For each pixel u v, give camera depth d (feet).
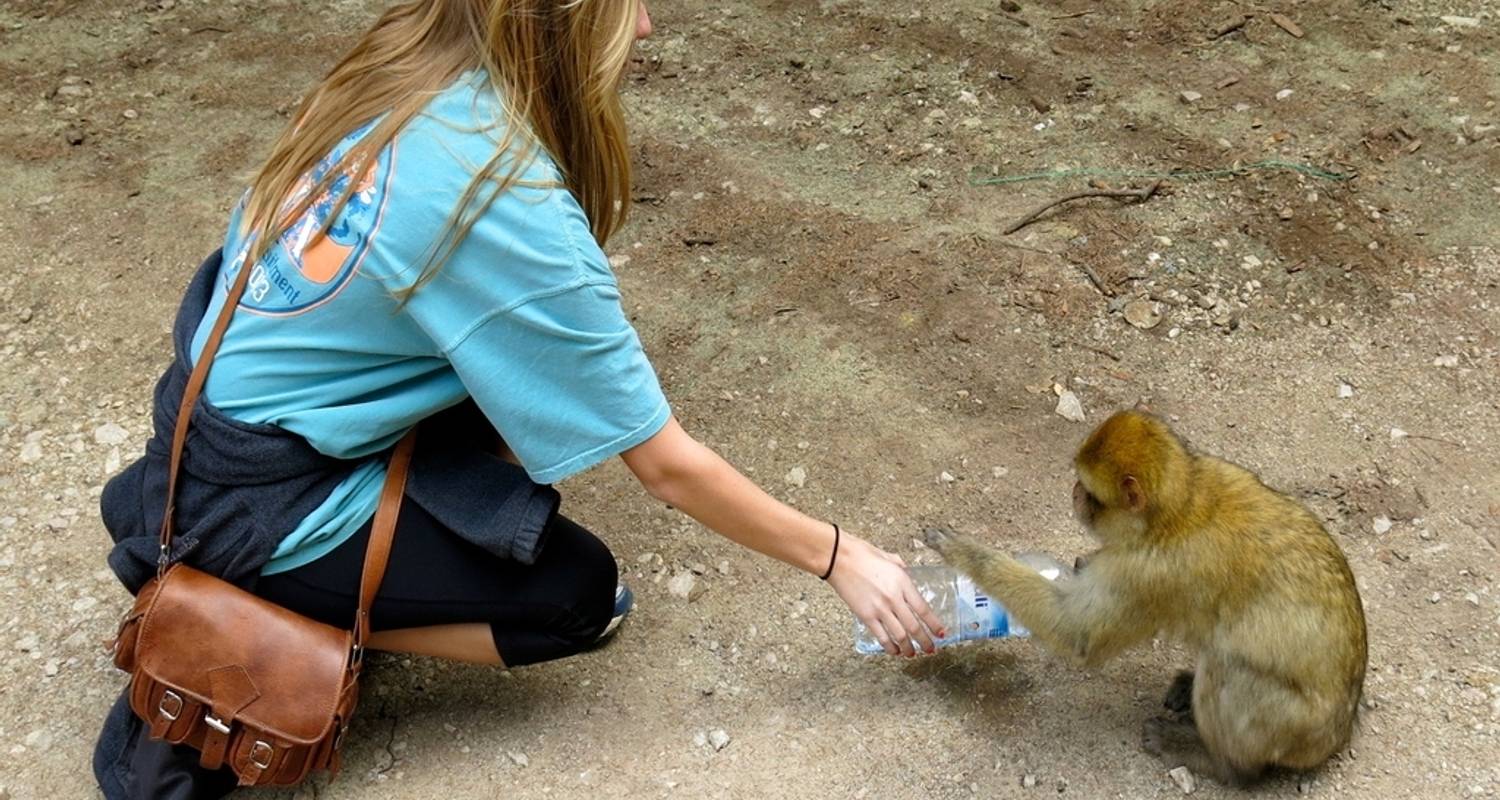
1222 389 12.41
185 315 8.21
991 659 9.92
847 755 9.19
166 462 8.02
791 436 12.01
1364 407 12.13
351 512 8.01
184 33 18.48
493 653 8.85
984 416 12.17
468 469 8.32
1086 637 9.00
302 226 7.40
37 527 11.01
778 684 9.77
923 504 11.29
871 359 12.83
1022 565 9.38
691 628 10.22
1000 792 8.91
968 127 16.08
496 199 6.98
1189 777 8.96
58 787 8.87
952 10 18.47
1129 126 15.97
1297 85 16.56
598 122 7.65
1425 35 17.39
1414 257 13.83
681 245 14.44
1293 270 13.70
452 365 7.56
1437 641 9.89
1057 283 13.65
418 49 7.49
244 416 7.72
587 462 7.68
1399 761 9.03
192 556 7.96
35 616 10.18
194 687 7.61
